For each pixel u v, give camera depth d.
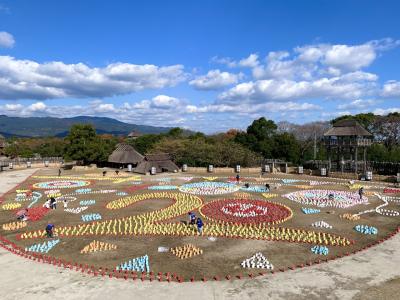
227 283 19.50
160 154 73.00
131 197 44.78
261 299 17.58
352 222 32.38
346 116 95.75
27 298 17.75
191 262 22.66
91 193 48.50
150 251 24.78
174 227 30.77
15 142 137.88
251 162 75.75
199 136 105.44
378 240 26.89
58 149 115.31
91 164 82.00
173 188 51.88
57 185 55.72
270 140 89.62
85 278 20.23
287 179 60.44
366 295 17.86
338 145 65.31
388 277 20.08
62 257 23.70
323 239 27.34
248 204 40.28
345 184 54.19
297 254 23.98
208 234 28.64
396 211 36.56
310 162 75.19
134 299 17.66
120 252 24.59
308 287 18.86
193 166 76.88
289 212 36.28
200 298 17.72
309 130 135.62
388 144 87.00
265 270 21.27
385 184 53.50
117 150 82.88
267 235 28.38
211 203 41.03
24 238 27.95
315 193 46.72
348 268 21.44
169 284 19.42
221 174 68.62
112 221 33.12
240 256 23.69
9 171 77.25
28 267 21.94
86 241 27.08
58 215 35.66
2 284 19.45
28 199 44.62
